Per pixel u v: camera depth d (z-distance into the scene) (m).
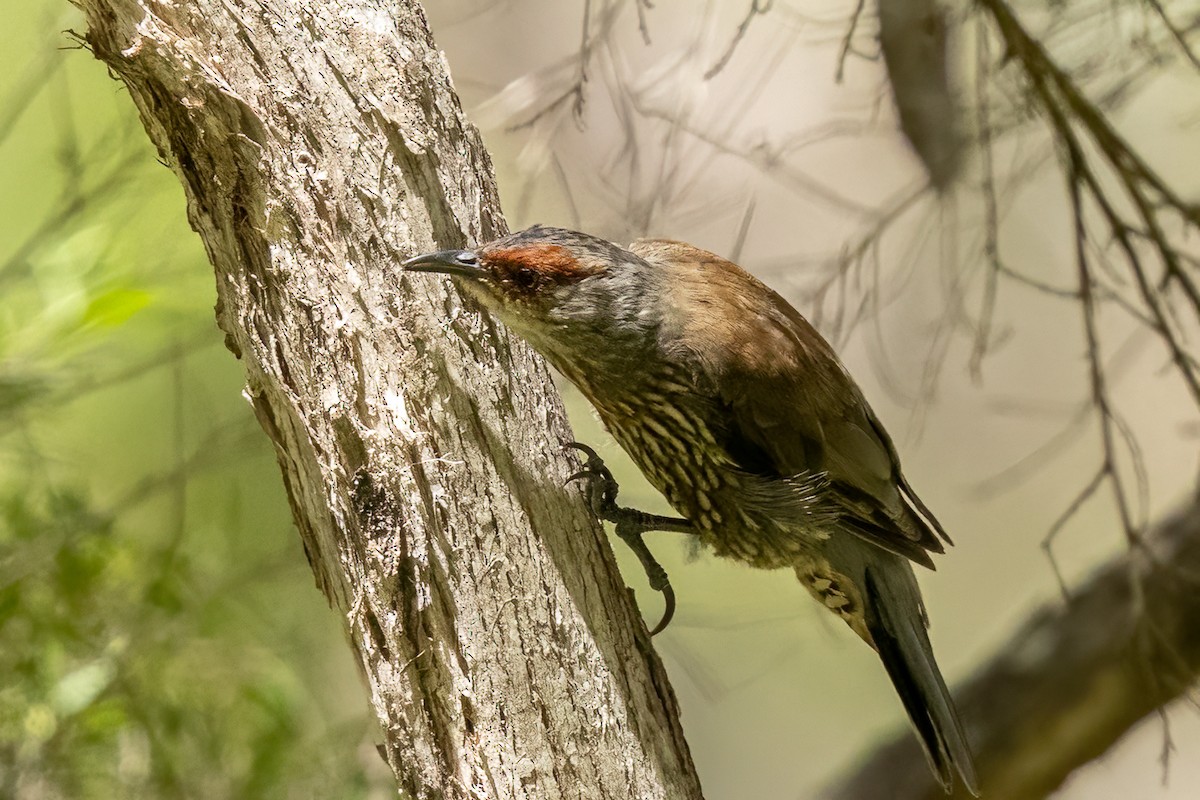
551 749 6.00
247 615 9.95
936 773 8.34
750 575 11.27
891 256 11.22
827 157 11.32
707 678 11.15
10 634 8.96
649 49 10.51
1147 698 10.31
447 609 5.88
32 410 9.53
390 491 5.82
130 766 9.16
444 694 5.84
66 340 8.82
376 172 6.09
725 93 10.04
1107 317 13.98
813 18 10.40
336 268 5.91
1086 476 14.42
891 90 9.60
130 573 9.24
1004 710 10.78
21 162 10.19
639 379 7.80
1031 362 13.80
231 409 10.63
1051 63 8.61
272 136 5.86
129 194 9.63
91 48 6.09
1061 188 11.98
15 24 9.71
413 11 6.40
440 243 6.30
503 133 9.71
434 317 6.16
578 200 9.67
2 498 9.26
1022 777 10.71
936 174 9.64
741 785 13.95
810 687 13.98
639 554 7.91
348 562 5.88
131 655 9.08
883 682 13.93
